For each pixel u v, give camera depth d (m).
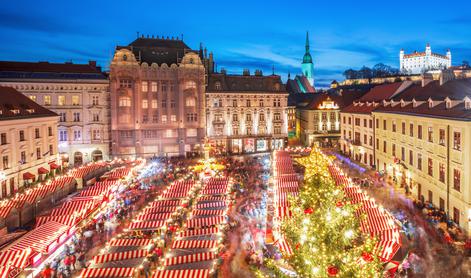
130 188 51.09
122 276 22.05
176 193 38.47
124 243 27.08
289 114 117.25
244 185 51.97
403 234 31.69
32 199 36.56
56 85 74.25
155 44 83.31
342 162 71.19
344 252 16.73
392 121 54.75
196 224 30.91
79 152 76.56
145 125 79.44
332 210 17.80
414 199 44.41
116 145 77.06
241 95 86.94
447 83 48.97
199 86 82.25
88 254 30.73
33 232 27.11
